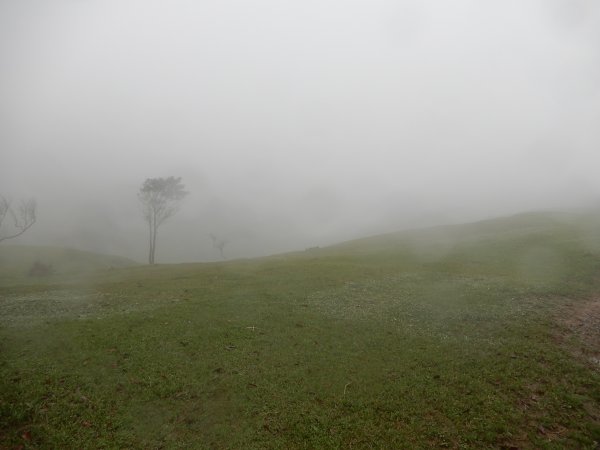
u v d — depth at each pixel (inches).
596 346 718.5
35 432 480.1
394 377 622.8
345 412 532.4
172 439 479.5
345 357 695.7
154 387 590.6
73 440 470.3
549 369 633.6
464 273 1409.9
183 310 977.5
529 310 925.8
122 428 498.3
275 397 566.3
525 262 1571.1
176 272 1850.4
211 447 466.3
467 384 595.5
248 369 648.4
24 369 630.5
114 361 671.8
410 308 986.1
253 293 1168.8
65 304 1105.4
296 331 823.1
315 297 1114.1
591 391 569.3
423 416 522.6
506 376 612.7
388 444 468.4
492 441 471.8
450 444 468.1
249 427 501.7
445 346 736.3
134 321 881.5
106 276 1862.7
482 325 840.3
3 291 1374.3
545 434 483.8
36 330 820.0
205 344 749.3
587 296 1042.1
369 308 994.1
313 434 488.4
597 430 484.4
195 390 584.1
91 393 571.5
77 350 713.0
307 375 630.5
